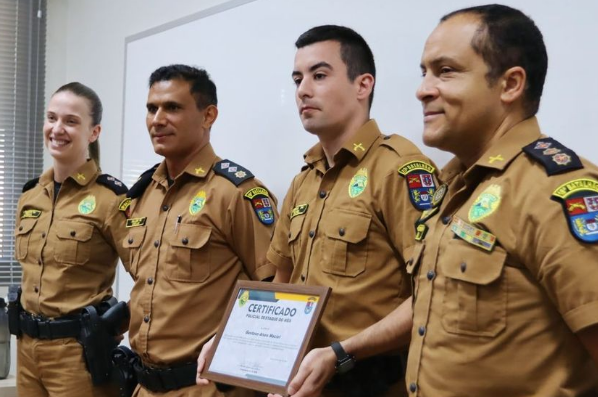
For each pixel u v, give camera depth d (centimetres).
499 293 111
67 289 261
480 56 117
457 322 115
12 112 391
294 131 238
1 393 315
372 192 160
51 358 258
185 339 199
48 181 279
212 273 202
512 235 111
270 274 196
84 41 385
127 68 333
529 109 120
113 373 247
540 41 120
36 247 269
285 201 187
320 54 171
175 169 216
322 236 164
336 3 223
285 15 244
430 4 191
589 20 155
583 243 103
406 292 159
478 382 112
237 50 266
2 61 390
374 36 209
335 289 159
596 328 104
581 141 156
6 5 391
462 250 115
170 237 205
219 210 202
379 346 146
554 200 107
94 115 278
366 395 157
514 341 110
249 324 166
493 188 115
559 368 109
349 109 172
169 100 207
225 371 164
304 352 151
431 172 159
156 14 321
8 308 274
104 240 267
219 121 275
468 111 118
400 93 200
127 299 325
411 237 152
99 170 278
